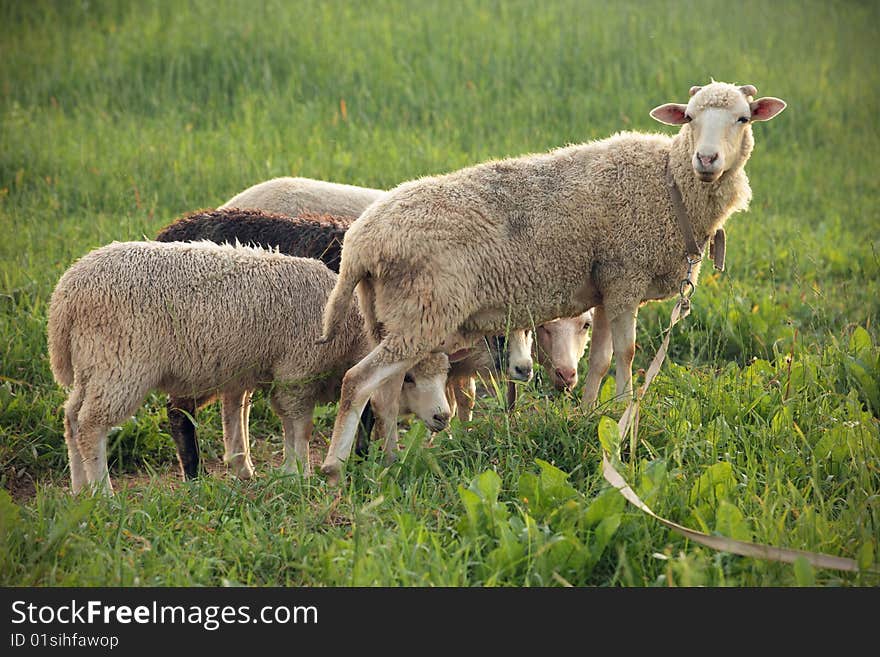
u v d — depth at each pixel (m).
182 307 7.23
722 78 20.84
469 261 7.05
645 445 6.68
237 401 7.95
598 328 8.22
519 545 5.42
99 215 12.91
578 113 18.64
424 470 6.91
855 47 24.95
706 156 7.07
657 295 7.84
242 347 7.50
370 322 7.38
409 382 7.75
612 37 22.72
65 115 18.08
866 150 18.70
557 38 21.97
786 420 7.16
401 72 19.77
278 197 10.27
